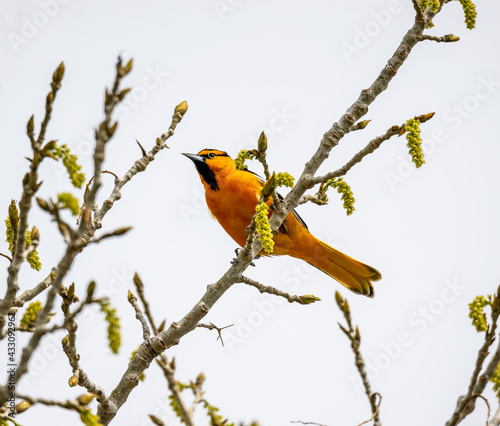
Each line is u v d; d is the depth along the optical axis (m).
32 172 6.28
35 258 8.54
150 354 9.11
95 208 9.07
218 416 6.27
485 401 6.91
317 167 9.70
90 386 8.12
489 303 7.07
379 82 9.87
